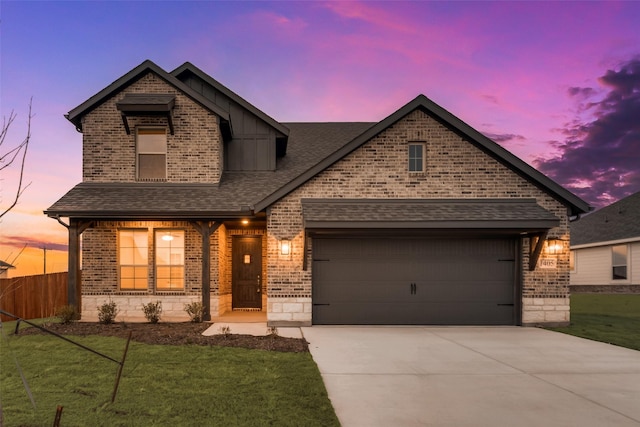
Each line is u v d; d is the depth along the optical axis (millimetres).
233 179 13359
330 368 6793
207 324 10734
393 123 11383
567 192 11133
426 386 5898
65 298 14906
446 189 11383
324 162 11164
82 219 11344
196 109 12898
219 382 5762
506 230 10578
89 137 12633
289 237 11086
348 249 11219
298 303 10922
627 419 4754
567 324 11109
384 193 11320
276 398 5164
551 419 4738
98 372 6160
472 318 11203
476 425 4555
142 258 12406
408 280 11234
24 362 6660
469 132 11297
